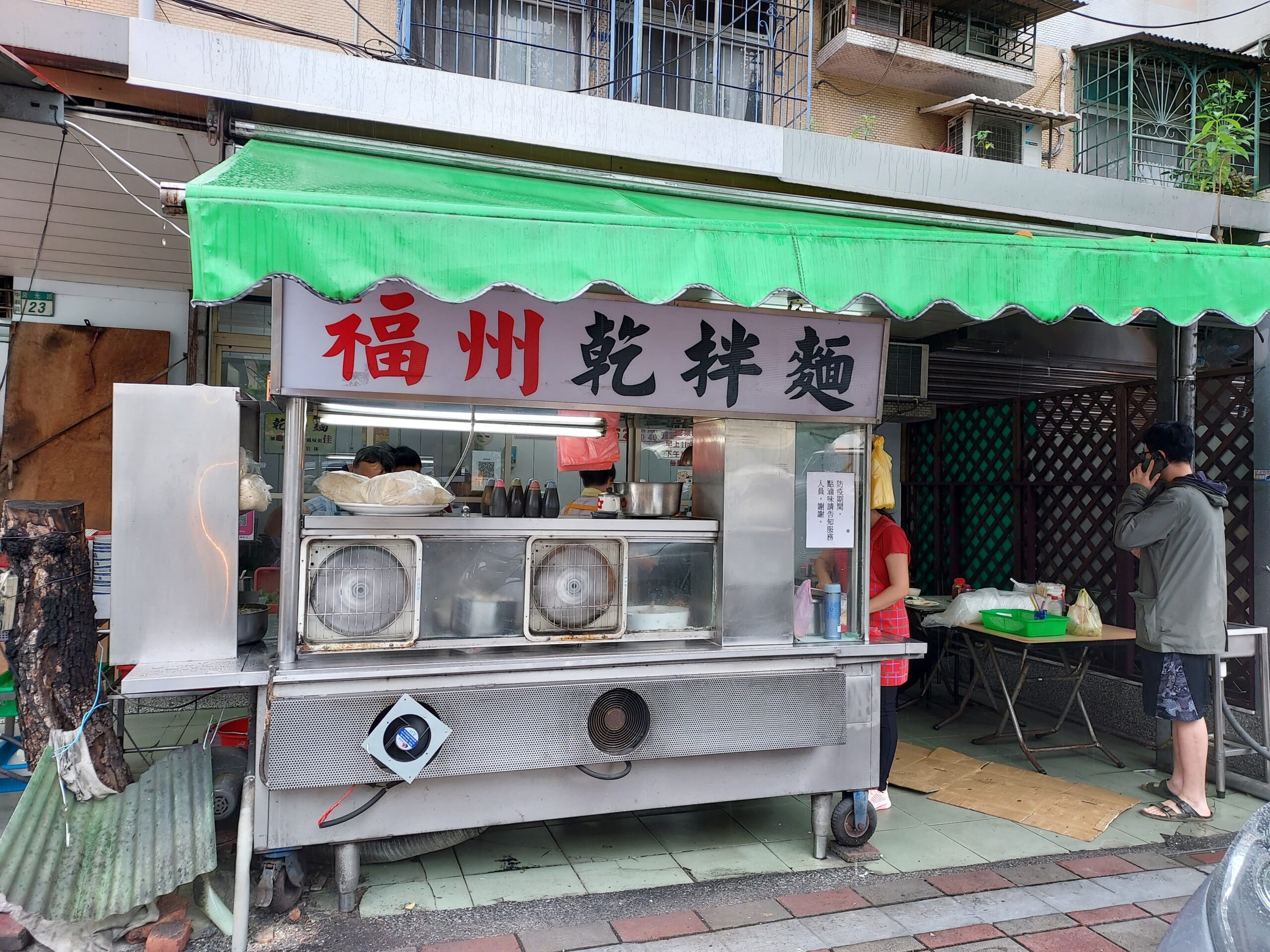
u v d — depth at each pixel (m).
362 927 2.91
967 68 7.11
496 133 3.96
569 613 3.29
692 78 6.20
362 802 2.93
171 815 2.86
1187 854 3.72
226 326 6.68
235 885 2.82
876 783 3.63
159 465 2.96
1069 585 6.29
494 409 3.65
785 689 3.37
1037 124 7.57
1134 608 5.66
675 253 2.64
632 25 6.14
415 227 2.35
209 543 2.99
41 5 3.35
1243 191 6.16
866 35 6.68
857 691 3.60
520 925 2.95
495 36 5.78
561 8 5.95
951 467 7.71
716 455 3.51
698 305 3.36
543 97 4.04
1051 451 6.50
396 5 5.34
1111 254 3.24
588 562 3.32
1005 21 7.61
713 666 3.34
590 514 3.92
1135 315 3.26
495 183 3.61
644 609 3.47
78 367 6.28
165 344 6.54
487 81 3.94
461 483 4.48
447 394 3.11
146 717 5.32
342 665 2.94
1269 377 4.76
